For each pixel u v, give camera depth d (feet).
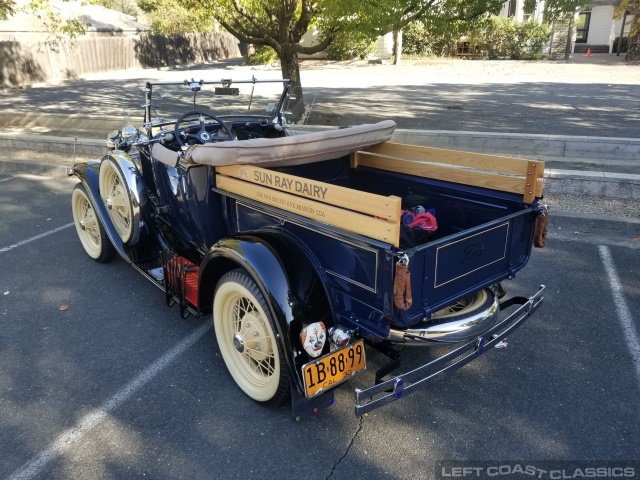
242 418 8.94
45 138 27.99
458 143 24.61
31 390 9.66
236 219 10.30
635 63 68.80
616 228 17.11
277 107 13.92
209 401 9.38
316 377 7.80
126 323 12.01
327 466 7.91
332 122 31.50
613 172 19.97
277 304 8.04
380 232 6.91
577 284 13.61
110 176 13.28
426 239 9.98
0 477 7.70
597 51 90.07
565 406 9.14
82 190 14.30
